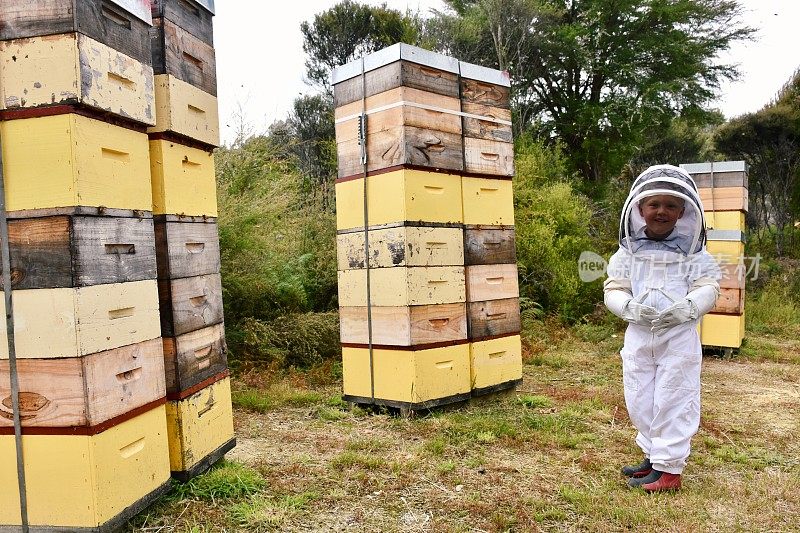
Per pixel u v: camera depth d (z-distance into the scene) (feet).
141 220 9.66
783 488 11.48
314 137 59.47
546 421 15.99
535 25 62.08
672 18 64.69
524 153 44.50
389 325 16.49
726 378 22.59
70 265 8.09
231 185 24.17
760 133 53.57
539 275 35.58
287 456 13.17
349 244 17.58
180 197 10.89
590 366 24.64
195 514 9.96
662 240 11.78
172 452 10.64
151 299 9.84
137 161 9.64
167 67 10.37
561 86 69.72
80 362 8.16
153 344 9.84
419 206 16.21
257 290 23.07
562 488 11.40
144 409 9.50
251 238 22.53
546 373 23.41
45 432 8.34
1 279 8.32
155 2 10.34
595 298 35.35
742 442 14.58
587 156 66.90
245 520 9.82
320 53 65.67
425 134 16.39
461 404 17.58
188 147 11.24
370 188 16.88
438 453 13.35
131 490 9.09
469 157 17.63
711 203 27.20
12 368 8.38
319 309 27.61
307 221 29.19
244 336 22.20
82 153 8.29
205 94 11.67
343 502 10.71
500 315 18.51
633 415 11.82
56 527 8.37
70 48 8.05
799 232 50.90
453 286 17.08
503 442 14.29
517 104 61.72
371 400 17.07
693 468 12.86
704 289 11.28
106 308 8.69
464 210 17.52
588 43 65.57
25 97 8.18
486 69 18.25
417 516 10.20
